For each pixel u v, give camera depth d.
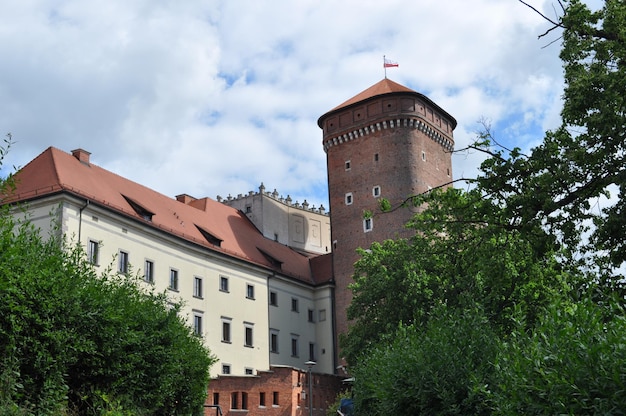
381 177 73.00
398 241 51.62
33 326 16.59
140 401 21.75
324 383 62.31
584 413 9.63
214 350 61.34
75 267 20.33
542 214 21.16
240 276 66.56
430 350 17.64
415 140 73.56
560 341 10.15
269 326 68.81
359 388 26.98
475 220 23.48
